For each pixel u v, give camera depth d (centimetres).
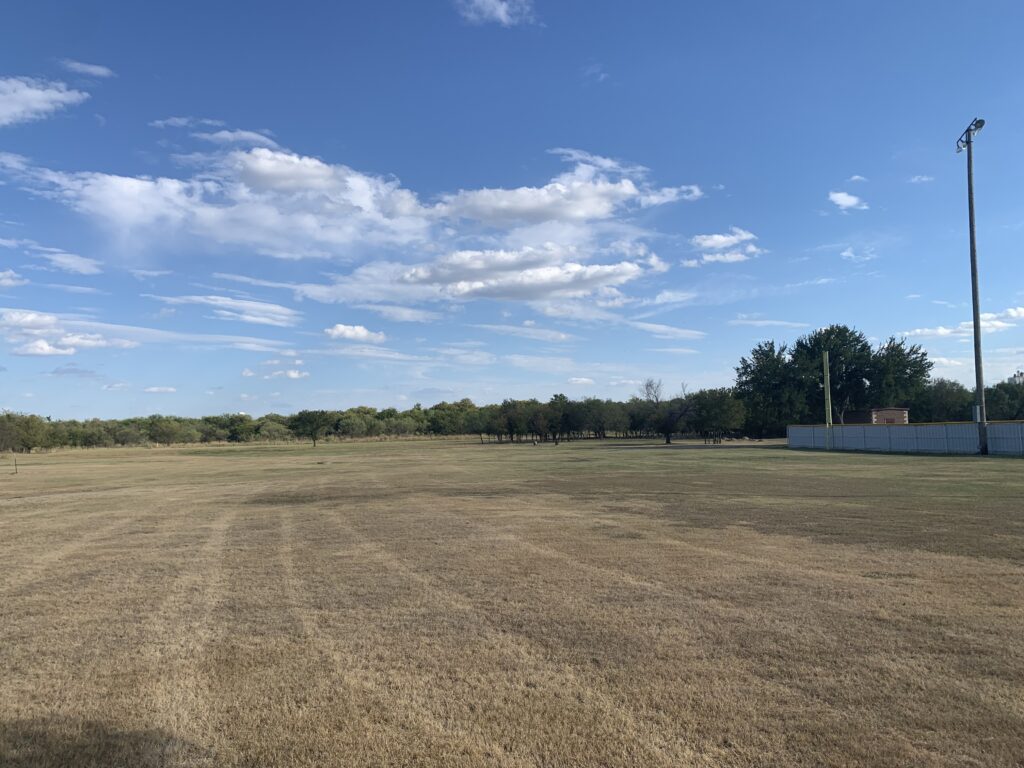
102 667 666
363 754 480
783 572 1034
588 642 713
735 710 539
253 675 638
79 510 2239
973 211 4334
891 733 494
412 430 15900
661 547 1277
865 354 9875
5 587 1050
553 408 11600
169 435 13850
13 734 520
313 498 2480
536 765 461
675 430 9850
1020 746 473
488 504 2117
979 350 4472
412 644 721
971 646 675
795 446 6644
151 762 473
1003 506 1794
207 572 1137
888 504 1881
